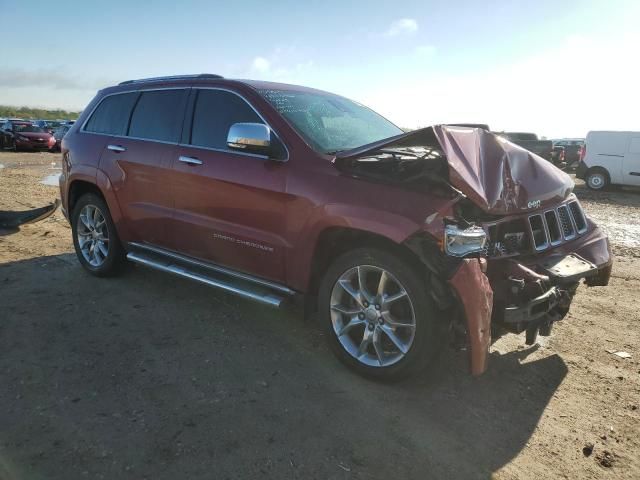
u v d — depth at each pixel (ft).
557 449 8.99
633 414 10.14
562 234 12.15
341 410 9.82
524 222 11.17
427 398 10.41
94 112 17.04
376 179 10.51
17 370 10.73
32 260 18.58
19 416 9.13
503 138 12.39
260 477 7.91
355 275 10.92
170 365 11.25
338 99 15.38
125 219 15.33
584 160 55.31
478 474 8.27
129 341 12.31
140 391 10.14
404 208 9.84
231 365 11.37
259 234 12.05
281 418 9.46
